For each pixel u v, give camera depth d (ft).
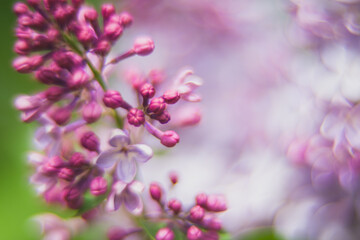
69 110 0.63
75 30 0.63
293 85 0.86
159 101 0.62
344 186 0.80
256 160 0.86
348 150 0.80
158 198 0.67
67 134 0.66
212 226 0.66
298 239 0.80
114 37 0.63
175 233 0.67
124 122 0.66
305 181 0.82
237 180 0.85
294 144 0.83
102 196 0.65
